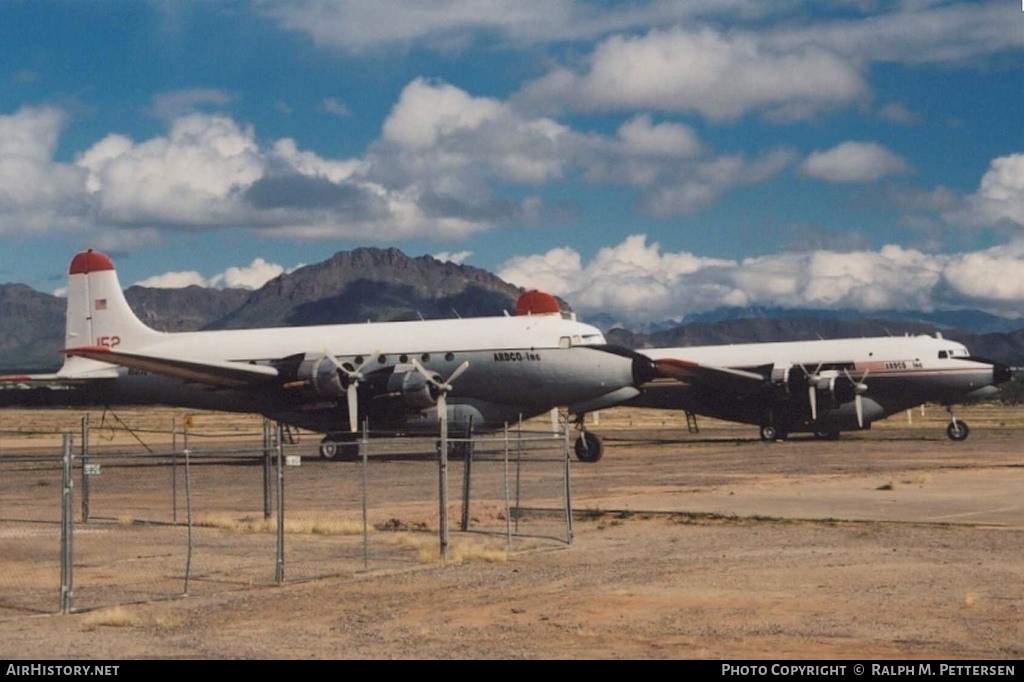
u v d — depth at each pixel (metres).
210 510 29.23
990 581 16.44
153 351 52.41
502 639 12.95
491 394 46.53
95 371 53.62
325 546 21.45
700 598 15.34
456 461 47.00
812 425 57.34
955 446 51.75
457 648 12.50
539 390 45.69
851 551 19.72
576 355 45.16
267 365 48.31
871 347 56.12
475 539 22.19
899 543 20.73
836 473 37.16
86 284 54.59
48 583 17.39
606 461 45.72
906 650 12.10
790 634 13.00
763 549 20.16
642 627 13.52
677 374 56.16
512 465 43.91
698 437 66.31
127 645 12.80
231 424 115.06
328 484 36.84
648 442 60.06
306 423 47.53
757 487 32.66
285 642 12.90
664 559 19.09
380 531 23.92
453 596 15.80
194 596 16.06
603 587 16.33
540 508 27.73
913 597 15.21
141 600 15.81
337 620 14.19
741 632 13.15
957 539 21.20
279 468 17.47
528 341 45.62
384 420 46.34
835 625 13.46
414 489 34.50
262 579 17.55
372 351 47.41
